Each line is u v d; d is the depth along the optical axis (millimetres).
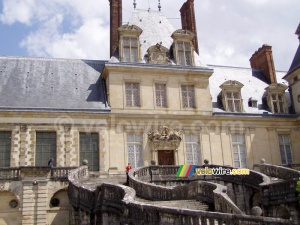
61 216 24281
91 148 28750
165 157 30203
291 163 33094
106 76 31734
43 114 28125
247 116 32781
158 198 18984
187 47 33375
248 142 32469
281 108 34812
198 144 31156
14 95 28969
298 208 19062
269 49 39531
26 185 23969
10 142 27156
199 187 18188
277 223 10070
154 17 37219
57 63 33656
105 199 16688
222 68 38562
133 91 30906
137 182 20297
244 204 23406
